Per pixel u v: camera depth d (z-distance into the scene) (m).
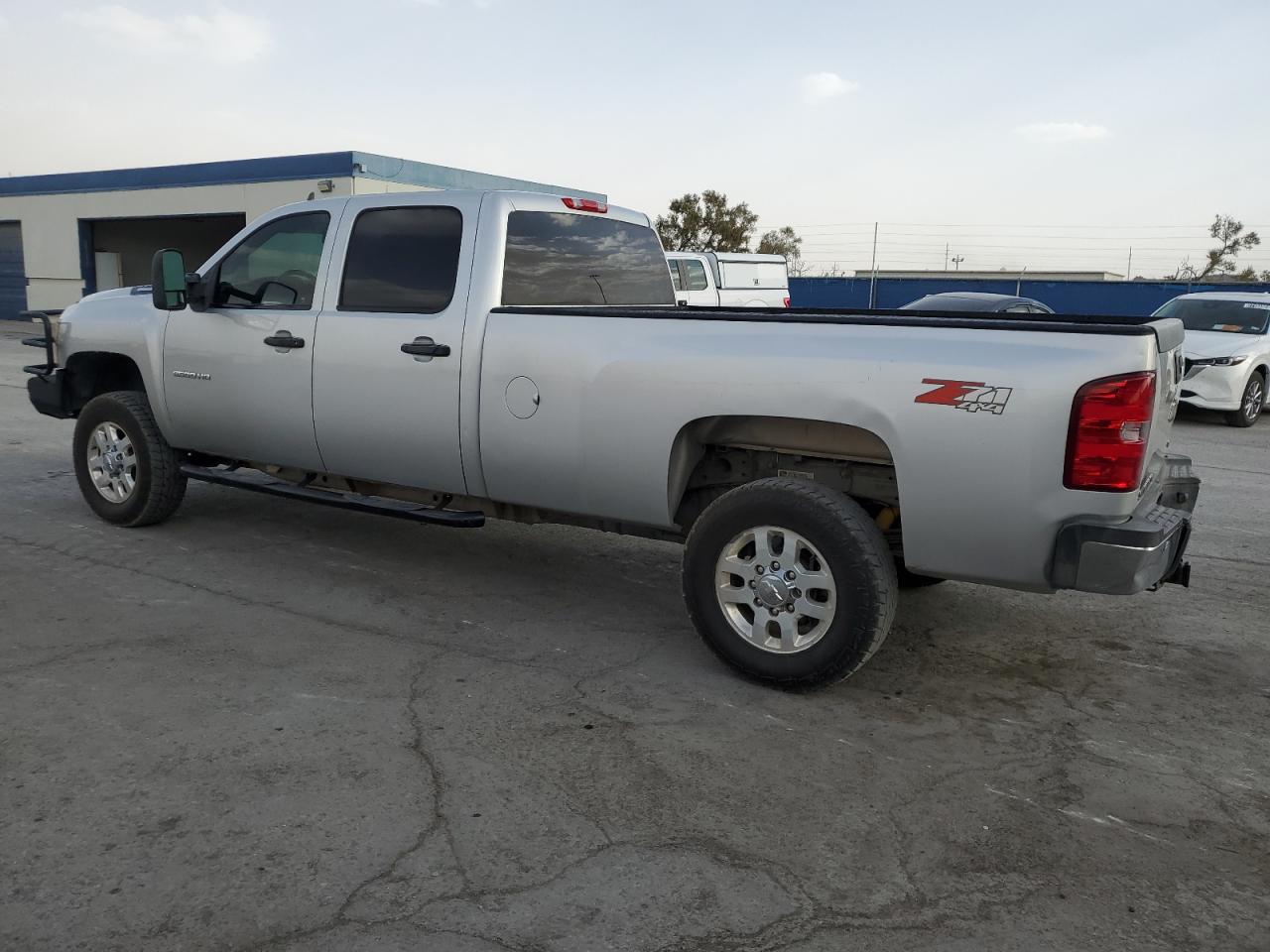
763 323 4.08
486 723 3.81
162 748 3.52
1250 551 6.69
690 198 40.59
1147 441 3.55
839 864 2.97
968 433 3.67
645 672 4.36
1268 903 2.84
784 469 4.48
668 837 3.07
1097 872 2.97
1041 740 3.84
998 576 3.78
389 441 5.07
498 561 5.97
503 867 2.89
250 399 5.55
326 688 4.07
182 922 2.61
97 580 5.33
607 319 4.42
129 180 27.44
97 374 6.62
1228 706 4.21
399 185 24.30
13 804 3.13
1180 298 14.61
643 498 4.39
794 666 4.07
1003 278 30.19
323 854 2.93
